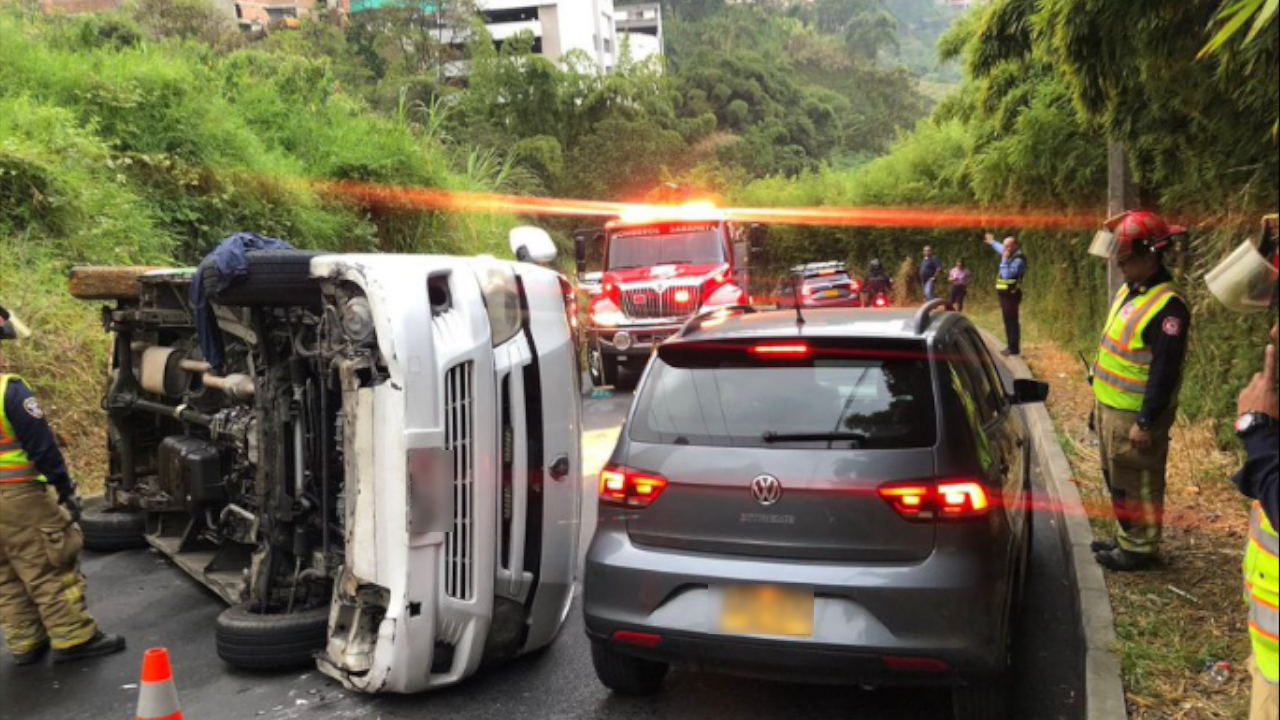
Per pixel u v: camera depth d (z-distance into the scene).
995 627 3.38
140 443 6.56
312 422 4.48
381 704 4.17
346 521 4.03
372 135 17.00
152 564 6.25
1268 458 2.24
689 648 3.56
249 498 5.04
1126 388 5.05
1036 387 5.59
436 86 47.19
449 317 4.09
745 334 3.90
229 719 4.05
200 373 5.48
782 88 78.88
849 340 3.72
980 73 12.78
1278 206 6.39
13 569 4.71
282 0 71.31
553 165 43.22
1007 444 4.45
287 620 4.38
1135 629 4.43
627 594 3.69
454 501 4.04
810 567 3.45
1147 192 10.00
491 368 4.17
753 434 3.67
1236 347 7.09
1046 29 6.29
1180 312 4.82
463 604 4.06
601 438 10.23
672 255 14.10
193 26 34.19
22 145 10.09
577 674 4.48
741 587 3.50
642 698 4.22
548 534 4.50
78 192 10.42
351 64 48.03
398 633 3.90
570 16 81.75
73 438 8.34
